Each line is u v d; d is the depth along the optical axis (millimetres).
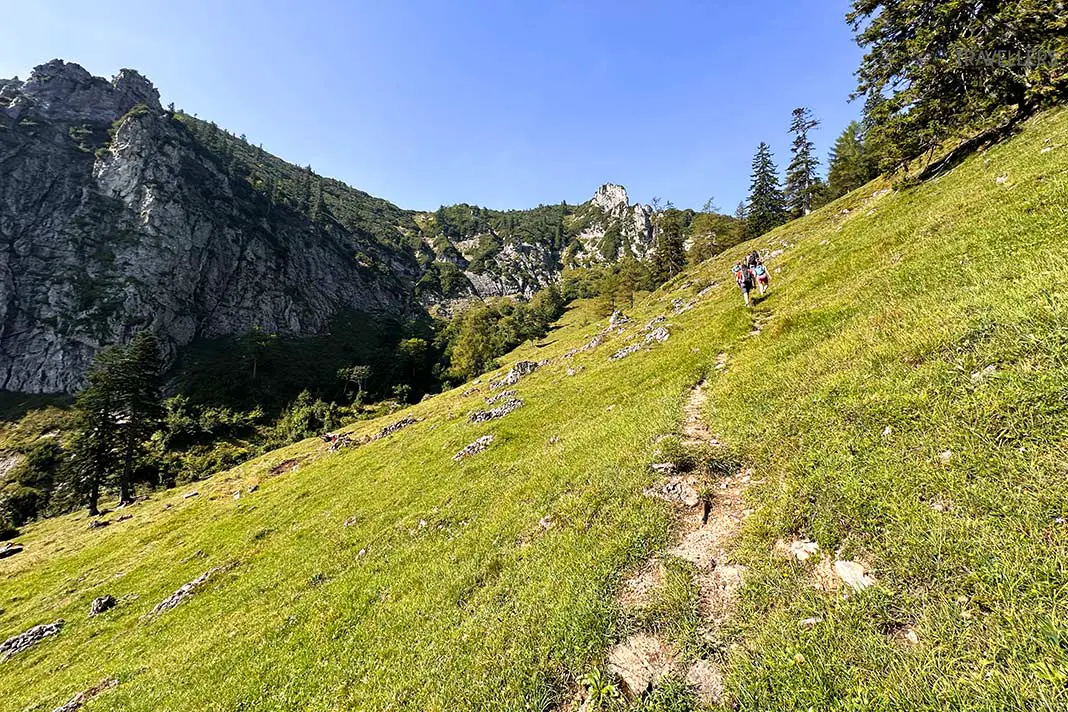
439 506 17672
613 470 11070
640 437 12234
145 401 69438
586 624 6422
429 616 9859
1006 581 4004
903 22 23484
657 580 6809
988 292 7875
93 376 67312
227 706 10523
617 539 8109
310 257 193625
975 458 5320
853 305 12250
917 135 24172
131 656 17500
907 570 4691
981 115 22312
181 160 166250
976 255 9945
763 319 17781
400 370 142125
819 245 26172
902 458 6078
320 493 31891
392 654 9266
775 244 46812
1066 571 3793
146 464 79438
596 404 20391
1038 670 3410
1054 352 5715
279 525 28656
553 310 178125
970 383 6352
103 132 163125
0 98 150500
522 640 6953
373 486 26750
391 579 13305
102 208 139125
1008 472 4918
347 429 74312
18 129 144375
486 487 16844
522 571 9156
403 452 31812
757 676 4559
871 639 4258
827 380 9008
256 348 127250
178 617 19734
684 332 25328
